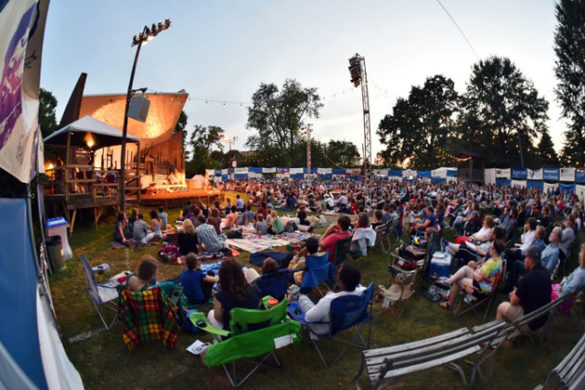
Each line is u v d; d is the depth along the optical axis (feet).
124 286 12.35
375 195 66.85
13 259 8.35
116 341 13.61
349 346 13.58
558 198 62.80
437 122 196.03
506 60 151.23
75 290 18.43
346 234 21.06
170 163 67.21
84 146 42.19
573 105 116.06
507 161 152.97
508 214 29.71
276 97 179.52
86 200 31.30
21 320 7.70
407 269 19.52
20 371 6.77
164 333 12.78
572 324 15.70
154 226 29.78
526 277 13.11
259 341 10.85
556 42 116.47
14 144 8.25
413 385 11.41
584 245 14.89
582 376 9.02
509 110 151.23
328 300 11.99
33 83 11.77
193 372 11.88
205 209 38.63
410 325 15.78
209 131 218.18
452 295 17.04
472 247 22.13
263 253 24.75
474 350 11.02
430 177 145.79
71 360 12.21
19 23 7.63
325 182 128.26
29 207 11.29
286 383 11.42
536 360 12.74
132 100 56.65
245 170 130.72
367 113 65.72
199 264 23.79
